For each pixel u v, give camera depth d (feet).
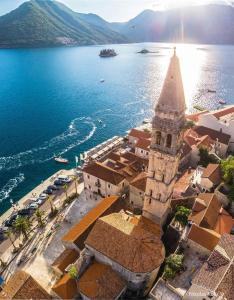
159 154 203.62
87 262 197.47
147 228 219.82
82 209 296.92
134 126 562.25
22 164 424.05
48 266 235.81
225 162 284.61
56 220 286.25
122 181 294.46
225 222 229.45
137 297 194.18
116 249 189.98
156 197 224.53
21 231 266.36
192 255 210.18
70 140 500.33
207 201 241.96
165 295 178.19
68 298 187.73
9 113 616.39
